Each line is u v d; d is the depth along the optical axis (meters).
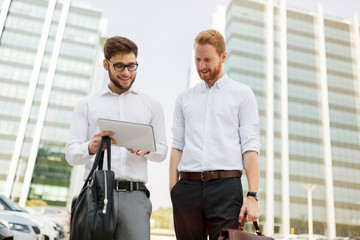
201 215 1.74
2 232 3.78
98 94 1.82
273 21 57.50
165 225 57.44
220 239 1.40
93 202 1.35
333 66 58.28
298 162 51.25
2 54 52.94
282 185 48.25
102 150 1.55
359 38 60.06
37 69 51.47
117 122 1.40
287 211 46.91
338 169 53.34
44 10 55.78
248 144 1.75
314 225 48.84
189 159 1.82
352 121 56.28
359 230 50.81
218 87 1.89
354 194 52.88
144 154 1.73
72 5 59.28
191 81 44.09
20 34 54.19
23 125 49.59
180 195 1.80
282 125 51.56
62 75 55.81
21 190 47.59
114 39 1.67
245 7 55.38
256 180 1.68
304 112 54.06
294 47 57.16
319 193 50.53
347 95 57.47
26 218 5.57
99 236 1.29
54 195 49.81
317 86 56.06
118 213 1.61
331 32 59.94
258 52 53.69
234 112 1.83
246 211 1.62
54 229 5.93
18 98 51.62
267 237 1.44
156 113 1.89
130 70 1.68
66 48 57.19
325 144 52.72
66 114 54.03
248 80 51.88
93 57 57.97
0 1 54.28
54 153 51.56
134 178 1.68
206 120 1.85
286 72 54.56
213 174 1.72
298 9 59.41
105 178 1.38
